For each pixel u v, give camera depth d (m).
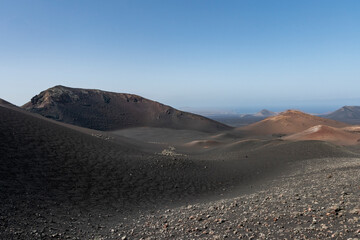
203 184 21.72
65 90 183.00
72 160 21.06
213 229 8.38
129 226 10.52
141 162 25.80
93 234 9.59
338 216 7.27
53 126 30.67
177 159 29.20
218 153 45.31
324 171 18.62
